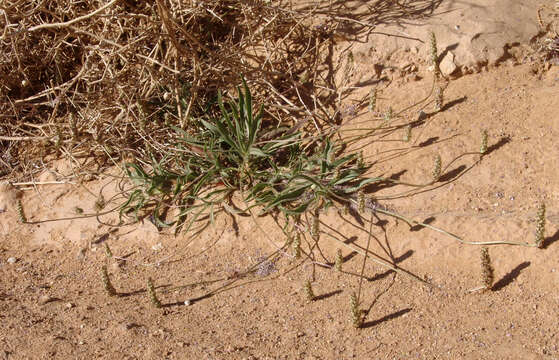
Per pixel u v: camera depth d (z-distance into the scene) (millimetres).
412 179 619
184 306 566
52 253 659
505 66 692
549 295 519
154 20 720
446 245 568
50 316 566
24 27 657
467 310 523
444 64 696
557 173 588
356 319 515
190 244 634
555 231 549
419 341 504
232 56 714
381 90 712
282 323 536
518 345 487
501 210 578
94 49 702
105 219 669
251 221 630
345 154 669
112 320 553
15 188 722
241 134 646
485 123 646
